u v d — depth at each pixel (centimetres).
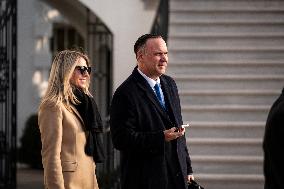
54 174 1132
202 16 2570
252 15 2577
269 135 835
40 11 4191
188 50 2417
